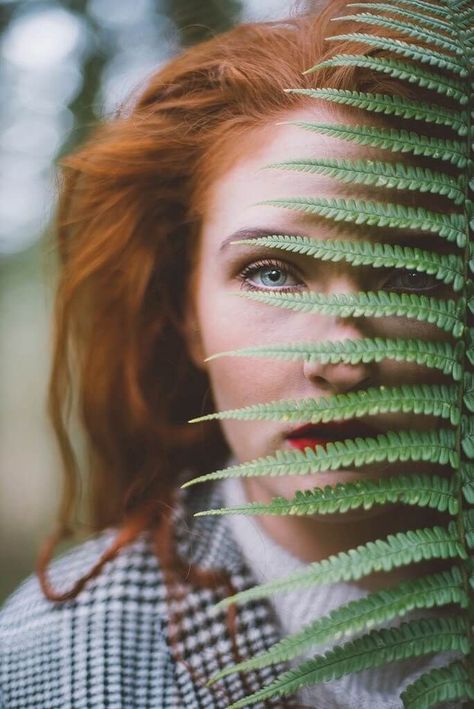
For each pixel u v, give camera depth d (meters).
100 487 0.63
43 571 0.56
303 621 0.49
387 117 0.45
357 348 0.39
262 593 0.36
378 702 0.47
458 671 0.38
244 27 0.55
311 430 0.45
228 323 0.46
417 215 0.40
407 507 0.49
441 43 0.41
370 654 0.37
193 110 0.53
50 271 0.72
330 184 0.44
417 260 0.40
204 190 0.50
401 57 0.45
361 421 0.44
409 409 0.39
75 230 0.62
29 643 0.53
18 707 0.53
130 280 0.58
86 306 0.63
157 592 0.52
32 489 3.45
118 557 0.53
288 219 0.44
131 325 0.59
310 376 0.43
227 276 0.46
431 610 0.48
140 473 0.58
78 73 1.51
